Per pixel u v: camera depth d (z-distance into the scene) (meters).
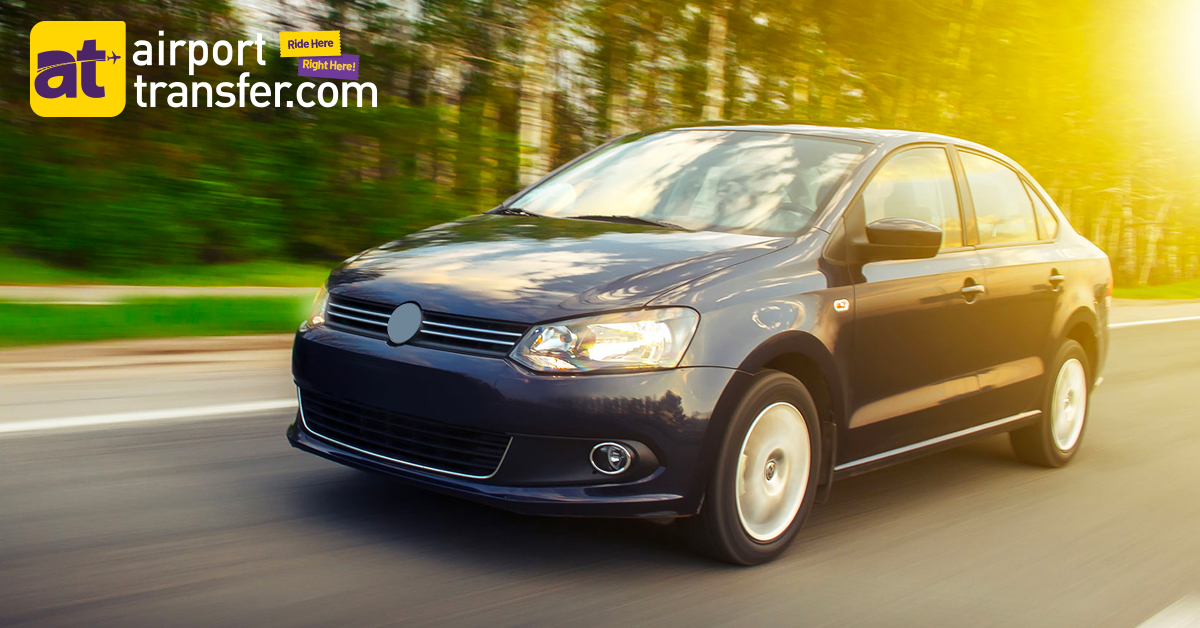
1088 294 5.68
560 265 3.68
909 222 4.04
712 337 3.49
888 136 4.69
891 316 4.17
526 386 3.33
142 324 7.61
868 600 3.54
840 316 3.93
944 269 4.55
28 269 9.16
